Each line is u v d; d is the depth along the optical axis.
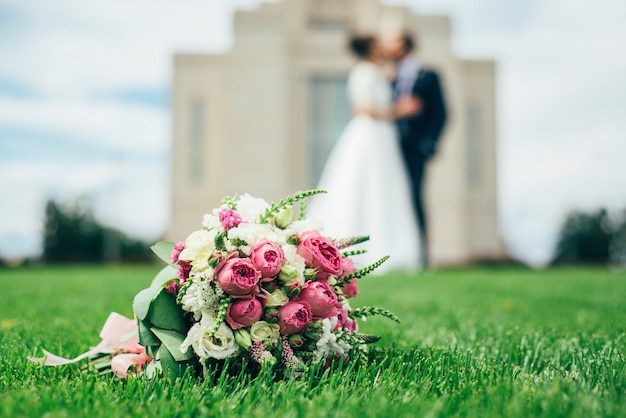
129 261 34.75
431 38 28.72
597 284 8.83
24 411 1.67
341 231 12.06
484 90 30.94
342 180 12.26
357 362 2.31
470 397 1.88
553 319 4.42
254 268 2.03
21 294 7.07
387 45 12.70
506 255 30.70
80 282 9.84
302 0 30.08
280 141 28.55
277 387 1.95
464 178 30.53
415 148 13.08
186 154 31.14
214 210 2.23
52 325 4.00
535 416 1.67
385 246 12.16
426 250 13.41
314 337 2.15
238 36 28.75
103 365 2.40
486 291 7.45
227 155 28.62
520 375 2.29
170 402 1.76
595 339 3.17
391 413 1.69
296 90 29.33
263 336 2.08
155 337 2.13
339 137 29.31
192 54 31.27
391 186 12.42
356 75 12.44
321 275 2.25
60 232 35.16
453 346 3.05
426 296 6.60
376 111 12.43
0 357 2.66
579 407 1.70
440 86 13.04
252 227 2.18
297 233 2.25
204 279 2.03
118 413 1.67
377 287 8.10
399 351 2.68
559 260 36.50
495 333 3.56
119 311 4.86
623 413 1.66
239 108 28.66
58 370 2.36
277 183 28.44
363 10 29.50
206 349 2.05
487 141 30.86
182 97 31.25
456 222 28.19
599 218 36.25
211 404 1.79
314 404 1.75
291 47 29.23
